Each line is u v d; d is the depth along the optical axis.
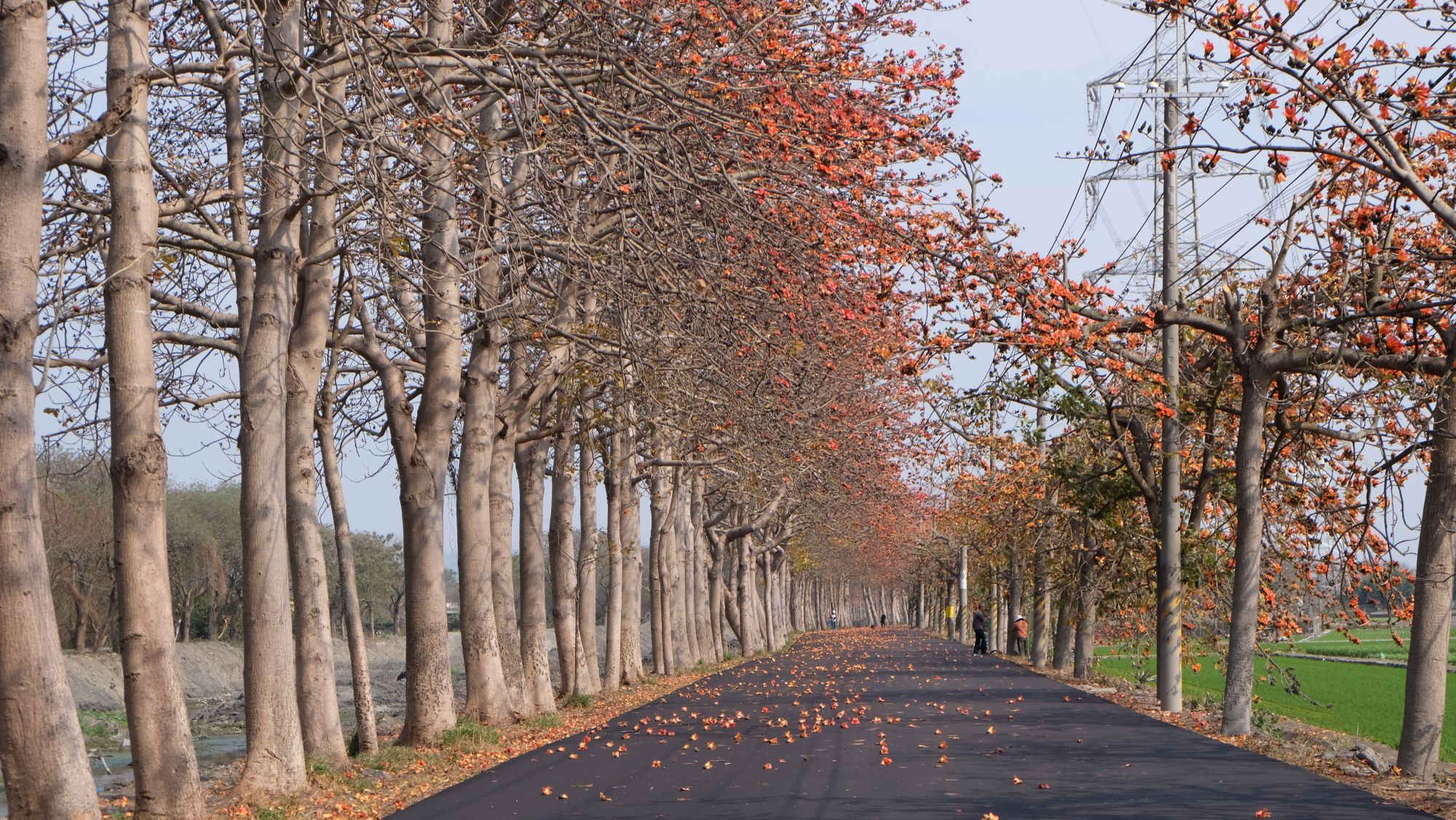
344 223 15.70
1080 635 33.28
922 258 15.20
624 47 13.41
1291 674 23.55
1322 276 18.14
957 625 80.44
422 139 12.89
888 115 13.80
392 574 88.69
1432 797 12.77
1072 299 17.31
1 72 9.75
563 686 27.95
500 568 21.80
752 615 58.28
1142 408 23.20
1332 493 21.33
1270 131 13.66
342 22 11.88
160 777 11.15
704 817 11.25
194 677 56.59
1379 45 12.70
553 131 13.58
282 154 13.67
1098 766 14.93
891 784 13.34
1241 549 19.12
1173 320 18.91
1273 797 12.43
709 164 14.59
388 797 13.26
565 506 28.23
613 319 19.14
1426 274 17.02
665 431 23.50
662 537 38.00
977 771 14.43
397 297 17.91
